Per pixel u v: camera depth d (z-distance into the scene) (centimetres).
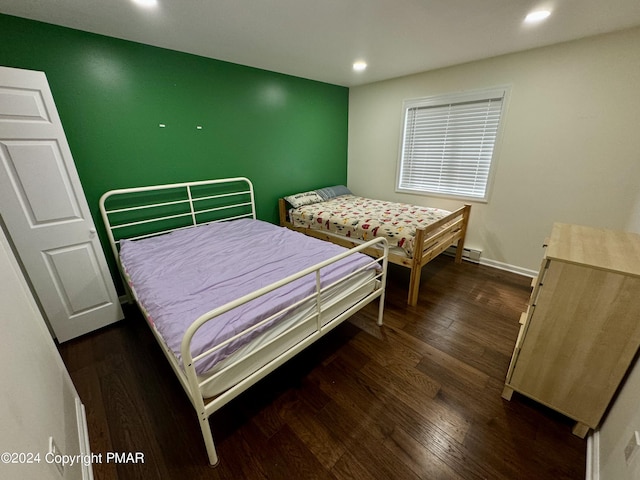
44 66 189
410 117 352
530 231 288
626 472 92
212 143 286
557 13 180
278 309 137
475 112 298
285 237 245
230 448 131
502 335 207
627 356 112
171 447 132
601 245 130
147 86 234
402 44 232
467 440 133
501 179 294
